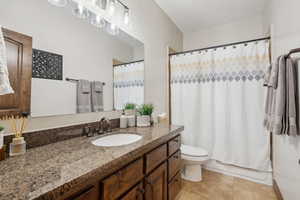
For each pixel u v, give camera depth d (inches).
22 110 36.1
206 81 91.6
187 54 97.8
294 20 46.8
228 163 84.7
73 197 23.6
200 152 79.0
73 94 48.1
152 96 85.7
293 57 48.2
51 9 42.3
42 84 40.2
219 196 67.5
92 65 54.2
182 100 98.9
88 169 25.6
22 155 31.9
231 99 84.2
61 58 44.7
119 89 65.4
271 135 75.7
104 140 48.6
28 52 37.2
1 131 29.1
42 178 22.5
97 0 53.6
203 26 119.9
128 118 65.1
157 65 91.4
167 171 54.4
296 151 46.5
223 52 87.0
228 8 96.7
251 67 79.7
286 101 46.3
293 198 48.8
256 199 65.3
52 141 40.9
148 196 42.8
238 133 81.7
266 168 76.2
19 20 35.5
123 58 67.1
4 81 26.8
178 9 98.0
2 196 18.3
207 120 90.8
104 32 58.4
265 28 93.8
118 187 32.4
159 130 57.8
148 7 83.4
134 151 35.6
